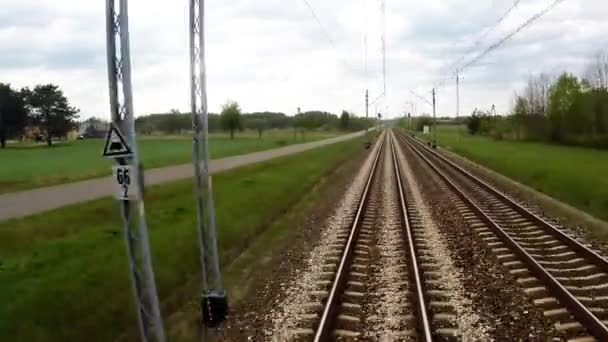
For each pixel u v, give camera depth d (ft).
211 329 34.96
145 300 37.83
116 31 23.39
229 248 56.29
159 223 61.52
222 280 45.96
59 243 51.01
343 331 31.73
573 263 43.88
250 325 34.65
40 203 77.15
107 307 37.06
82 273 41.42
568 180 96.12
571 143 216.54
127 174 23.97
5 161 191.21
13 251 48.57
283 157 174.70
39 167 160.04
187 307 40.24
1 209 72.43
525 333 30.40
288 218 74.38
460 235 56.49
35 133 406.41
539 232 56.29
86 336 33.73
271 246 57.57
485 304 35.24
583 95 213.05
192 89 35.19
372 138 364.58
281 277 44.88
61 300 36.14
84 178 110.32
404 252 49.78
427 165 150.92
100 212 68.80
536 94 255.29
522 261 44.83
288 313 35.83
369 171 135.33
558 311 32.63
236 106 340.59
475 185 101.86
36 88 396.37
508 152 182.19
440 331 30.73
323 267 46.26
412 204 79.77
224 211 69.51
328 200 88.53
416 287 37.37
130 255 25.27
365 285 40.73
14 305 34.32
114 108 23.63
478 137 335.06
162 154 200.85
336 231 61.57
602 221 62.69
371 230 61.31
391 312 34.68
